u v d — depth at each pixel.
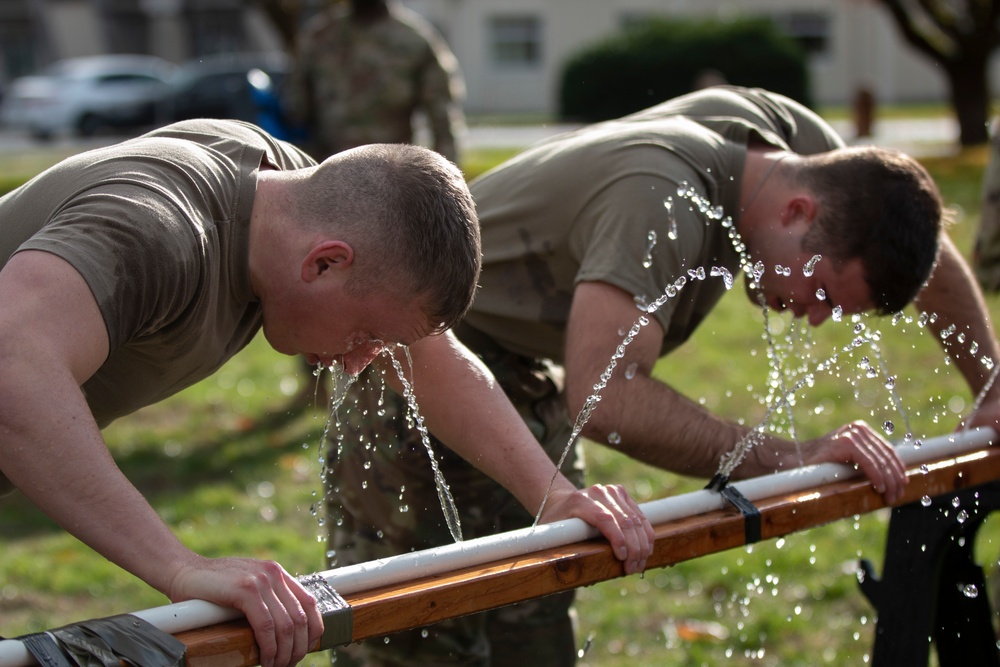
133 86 22.84
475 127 21.91
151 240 1.43
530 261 2.23
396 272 1.52
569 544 1.66
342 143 5.53
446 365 1.89
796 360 4.02
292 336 1.64
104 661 1.22
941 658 2.19
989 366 2.35
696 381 5.59
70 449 1.33
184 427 5.03
